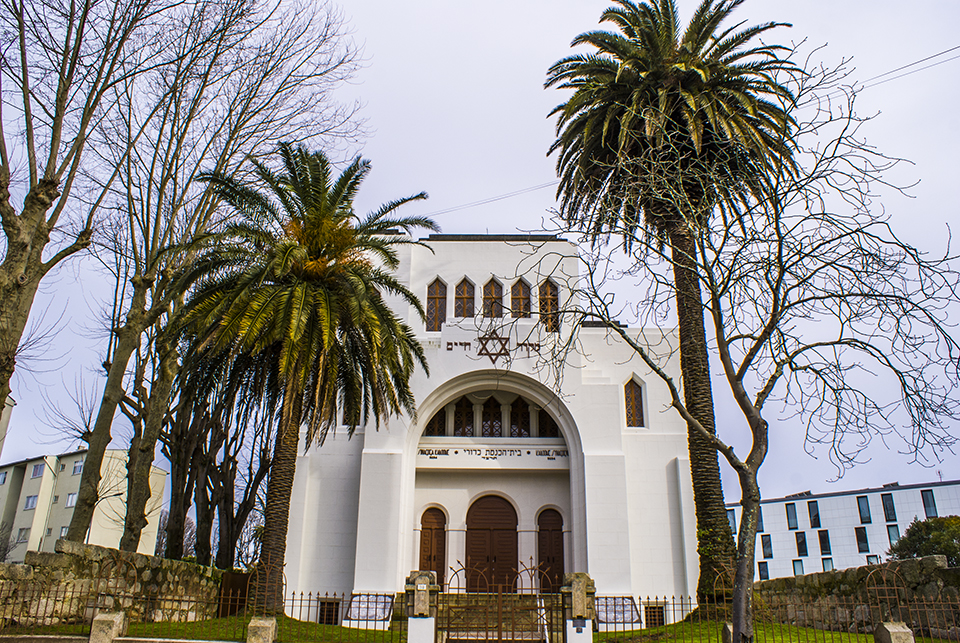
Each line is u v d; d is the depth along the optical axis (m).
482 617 22.45
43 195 17.48
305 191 22.69
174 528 28.03
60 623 15.51
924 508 68.31
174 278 24.39
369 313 21.11
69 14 17.91
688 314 23.22
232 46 22.77
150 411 24.22
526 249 34.34
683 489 29.16
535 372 29.83
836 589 17.20
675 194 13.80
